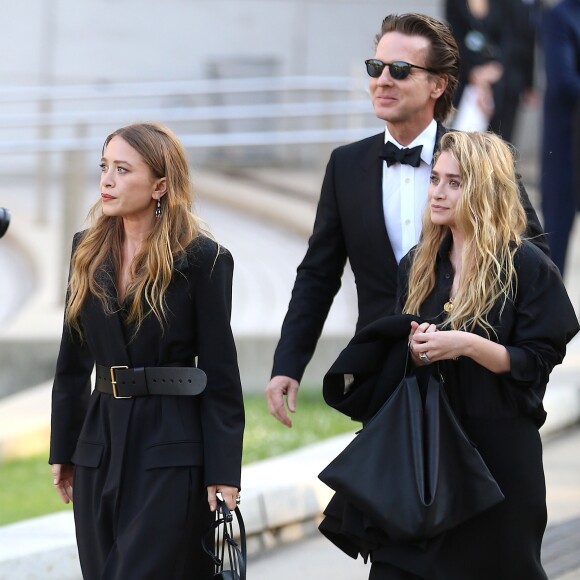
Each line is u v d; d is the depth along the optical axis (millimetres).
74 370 12484
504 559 11594
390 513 11016
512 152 12594
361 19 51094
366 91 31484
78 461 12008
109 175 11727
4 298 31109
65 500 12664
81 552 12078
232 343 11891
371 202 13898
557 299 11570
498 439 11570
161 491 11539
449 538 11500
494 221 11547
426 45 13609
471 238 11516
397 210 13820
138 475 11664
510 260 11508
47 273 32062
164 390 11719
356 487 11141
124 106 47438
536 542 11789
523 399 11531
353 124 31781
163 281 11656
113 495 11672
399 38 13625
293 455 19484
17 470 21547
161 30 49844
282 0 50594
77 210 29000
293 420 23625
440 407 11328
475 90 29297
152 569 11422
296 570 16156
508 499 11562
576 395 22719
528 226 12672
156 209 11922
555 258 26359
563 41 25984
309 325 14422
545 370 11500
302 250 35062
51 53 49062
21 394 26250
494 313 11555
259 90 34812
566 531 16938
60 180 44438
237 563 12523
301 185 43156
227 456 11664
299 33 50844
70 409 12469
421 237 12125
